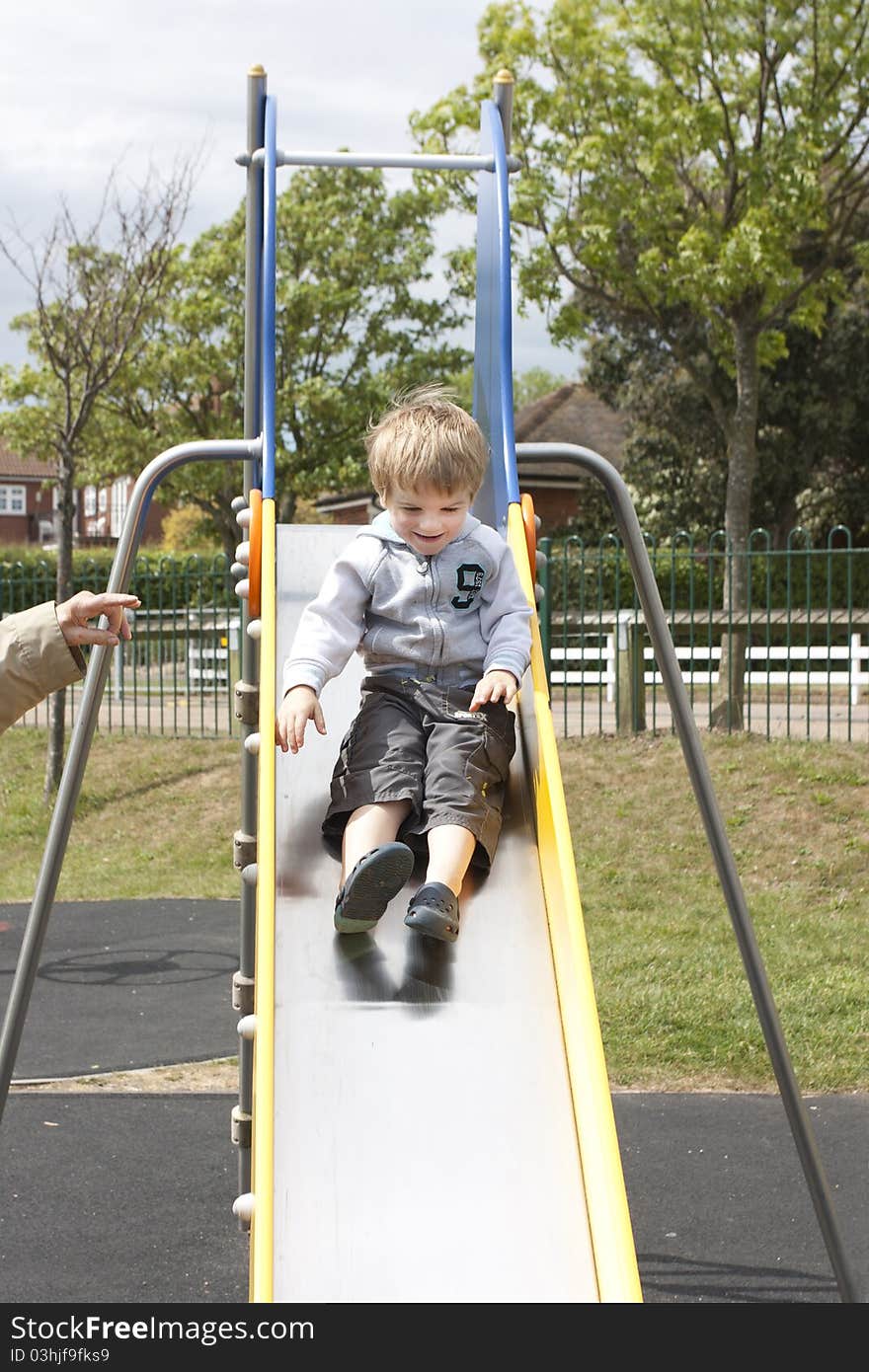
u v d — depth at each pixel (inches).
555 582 826.8
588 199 545.0
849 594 418.9
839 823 350.9
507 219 135.3
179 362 831.7
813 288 562.9
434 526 108.7
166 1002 253.8
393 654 110.6
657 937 280.4
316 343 893.8
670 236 546.9
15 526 2303.2
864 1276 141.2
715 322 559.5
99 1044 227.9
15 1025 128.8
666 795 377.7
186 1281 141.3
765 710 510.3
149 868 374.6
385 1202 84.4
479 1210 84.4
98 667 126.8
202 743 465.1
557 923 98.7
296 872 104.5
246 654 142.3
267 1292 77.4
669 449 1015.0
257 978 90.0
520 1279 81.7
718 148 514.3
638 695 427.8
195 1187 167.5
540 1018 94.8
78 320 447.8
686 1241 150.9
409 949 99.0
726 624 428.1
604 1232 81.9
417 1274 81.6
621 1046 216.5
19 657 83.4
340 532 139.2
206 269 847.1
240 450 131.7
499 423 132.4
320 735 118.0
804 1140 113.6
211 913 327.6
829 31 494.6
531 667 112.2
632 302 579.2
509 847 107.6
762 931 284.0
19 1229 155.1
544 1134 88.4
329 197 893.8
